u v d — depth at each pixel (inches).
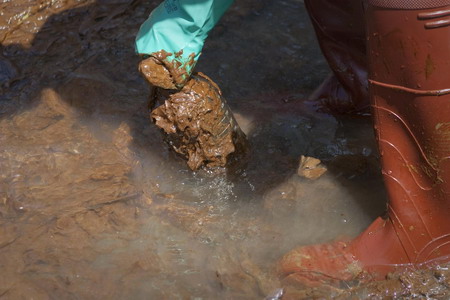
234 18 156.8
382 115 86.5
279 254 100.3
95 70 141.9
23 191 113.3
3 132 126.6
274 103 131.6
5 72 143.0
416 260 93.9
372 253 94.7
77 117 129.7
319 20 119.6
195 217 107.1
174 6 98.1
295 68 141.9
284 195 110.5
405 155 87.2
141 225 106.1
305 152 119.8
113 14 158.4
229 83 138.3
